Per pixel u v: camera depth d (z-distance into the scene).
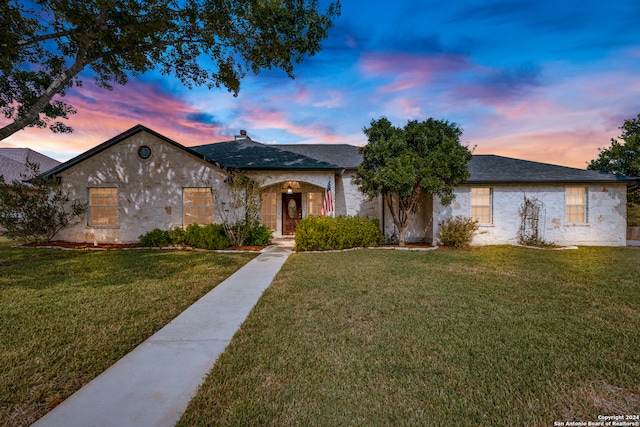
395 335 3.51
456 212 13.12
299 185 15.12
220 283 6.17
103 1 6.90
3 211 11.10
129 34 7.94
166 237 11.60
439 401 2.29
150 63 9.98
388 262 8.48
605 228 13.06
